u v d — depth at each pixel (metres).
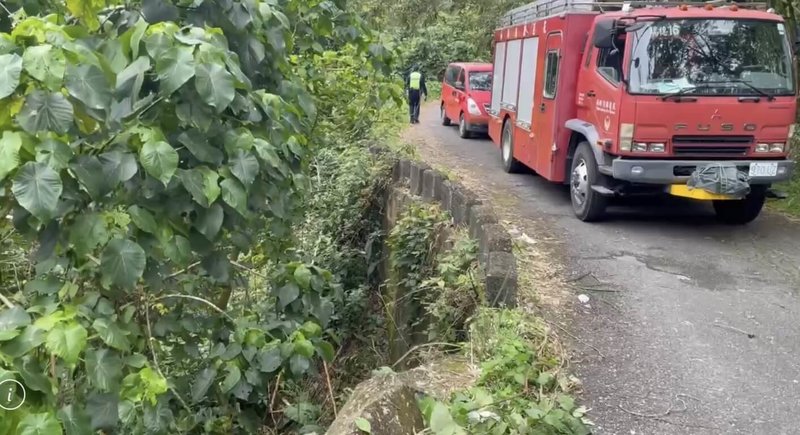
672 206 10.20
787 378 5.11
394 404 3.47
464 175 12.88
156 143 3.07
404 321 8.12
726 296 6.65
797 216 9.72
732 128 8.37
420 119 24.09
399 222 8.63
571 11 10.04
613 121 8.54
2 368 2.54
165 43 3.12
